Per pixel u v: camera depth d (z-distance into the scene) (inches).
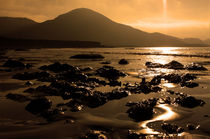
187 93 482.9
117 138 239.5
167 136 244.1
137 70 983.0
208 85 587.2
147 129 266.7
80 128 269.0
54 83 526.9
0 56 1888.5
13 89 514.6
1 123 287.3
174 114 327.6
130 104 383.6
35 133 252.5
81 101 397.1
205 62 1489.9
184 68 1052.5
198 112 337.1
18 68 1022.4
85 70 939.3
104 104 388.5
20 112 337.4
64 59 1694.1
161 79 696.4
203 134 248.7
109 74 768.3
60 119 305.0
